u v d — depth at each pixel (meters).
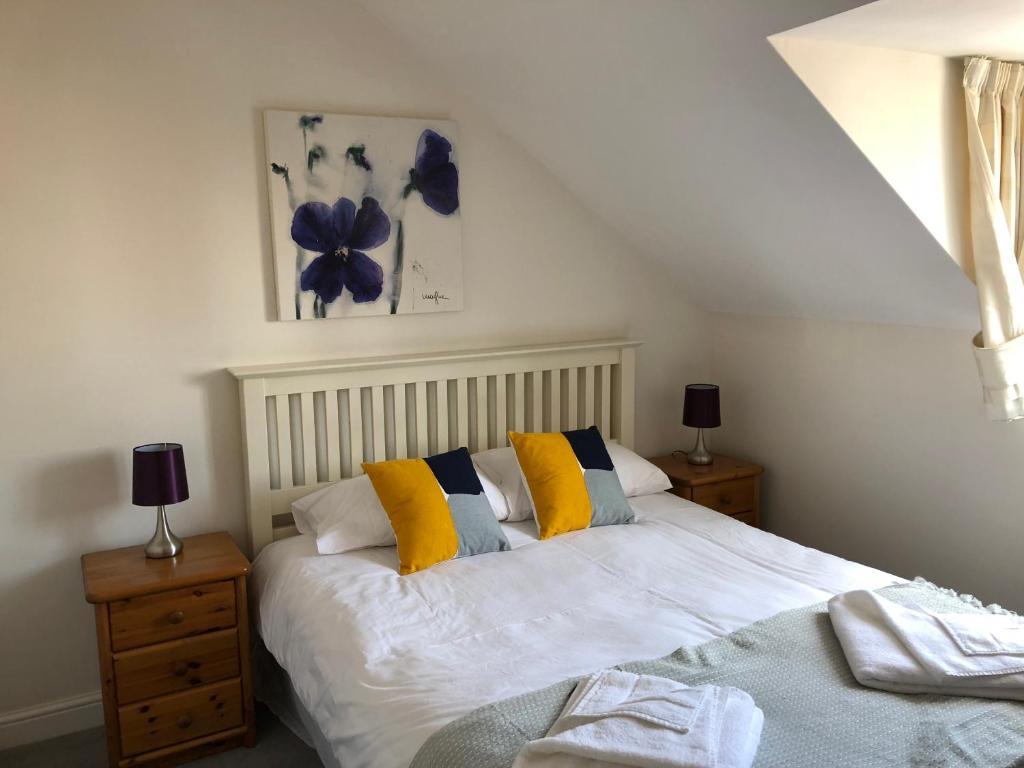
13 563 2.74
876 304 3.21
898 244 2.75
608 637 2.23
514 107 3.22
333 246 3.10
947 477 3.18
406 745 1.81
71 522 2.81
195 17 2.81
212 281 2.94
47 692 2.84
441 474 2.98
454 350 3.46
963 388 3.08
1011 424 2.94
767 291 3.60
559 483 3.09
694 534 3.05
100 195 2.73
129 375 2.85
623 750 1.57
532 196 3.56
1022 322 2.66
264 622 2.72
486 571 2.71
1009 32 2.23
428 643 2.23
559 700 1.86
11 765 2.67
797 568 2.71
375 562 2.77
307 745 2.75
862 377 3.44
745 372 4.02
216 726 2.71
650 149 3.00
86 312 2.76
